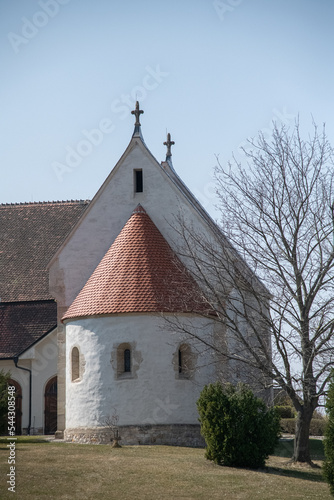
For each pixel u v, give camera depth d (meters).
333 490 28.45
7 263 62.25
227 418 33.34
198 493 28.20
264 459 33.94
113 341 40.72
